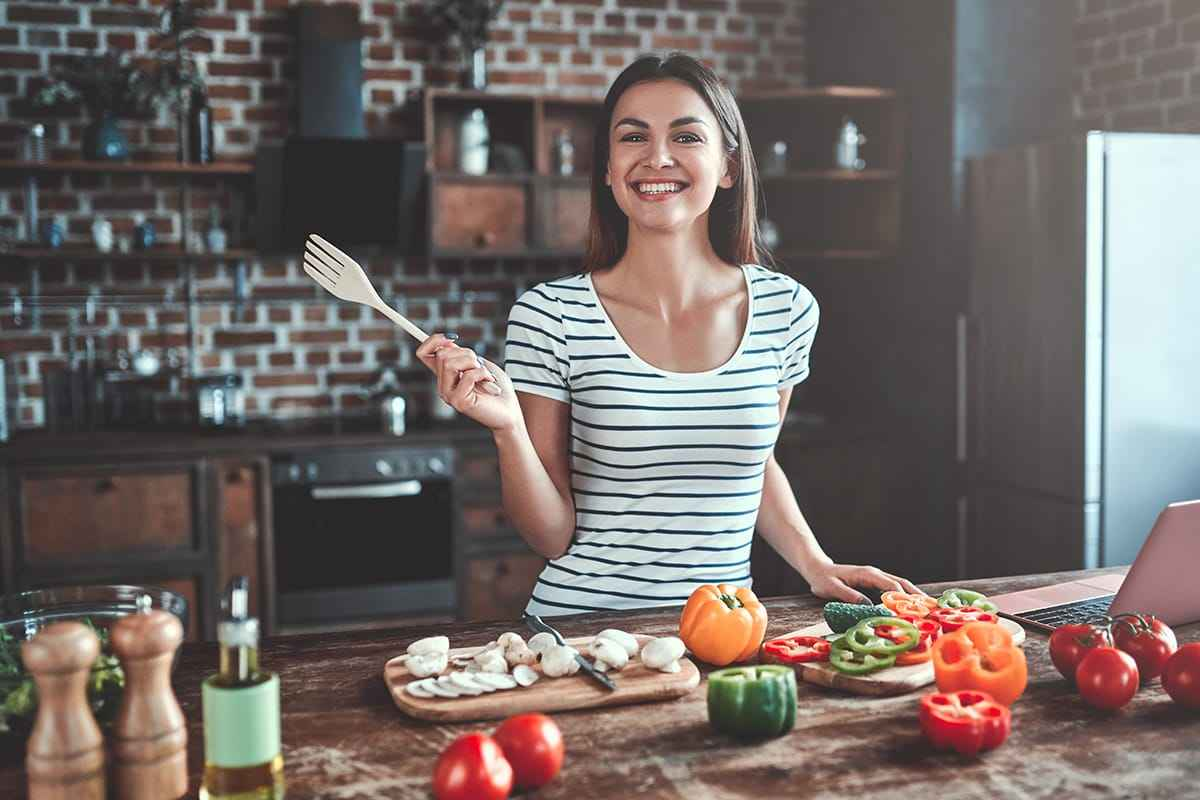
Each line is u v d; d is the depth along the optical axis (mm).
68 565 3691
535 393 1826
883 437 4355
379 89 4461
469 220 4258
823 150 4707
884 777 1104
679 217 1762
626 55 4750
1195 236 3518
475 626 1601
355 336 4527
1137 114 3949
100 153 3984
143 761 1023
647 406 1796
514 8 4609
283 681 1365
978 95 4078
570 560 1849
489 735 1183
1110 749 1172
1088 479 3465
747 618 1387
